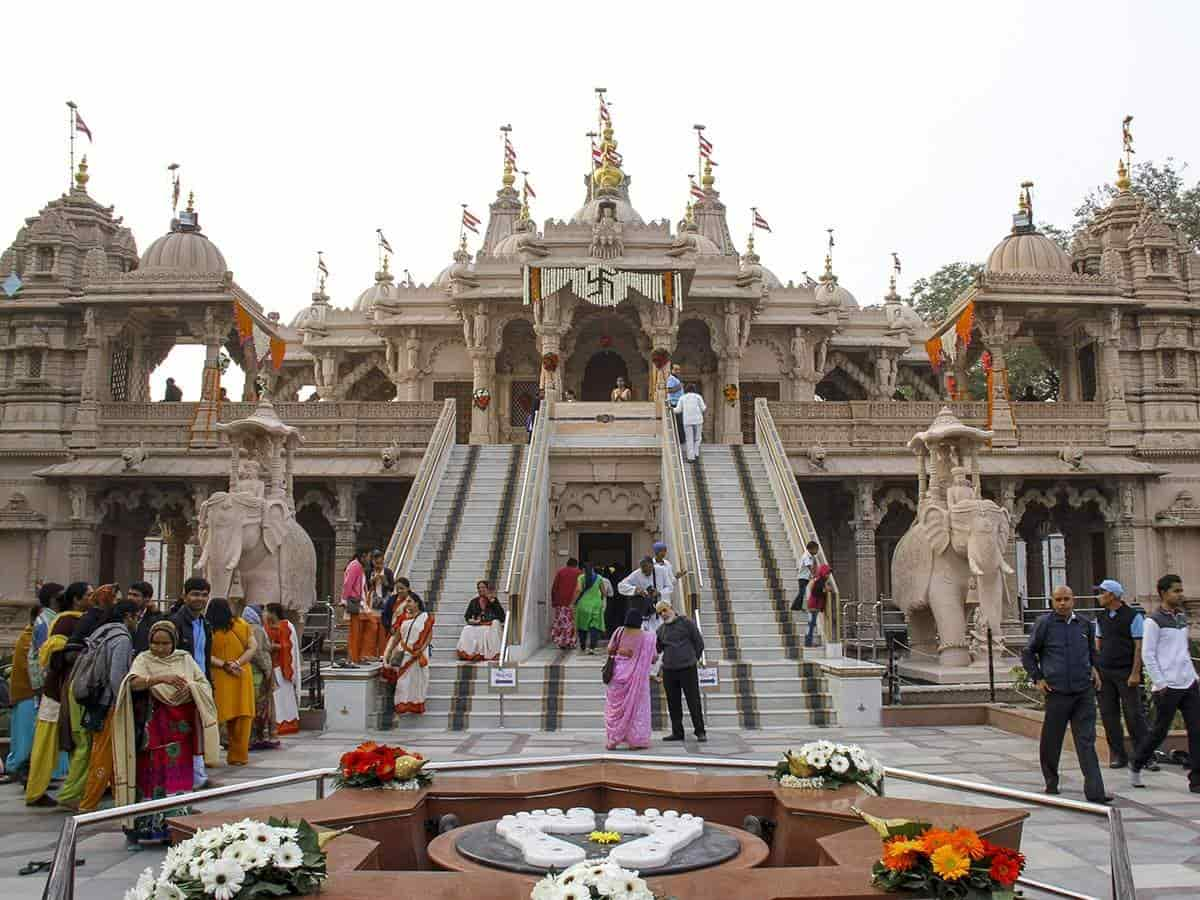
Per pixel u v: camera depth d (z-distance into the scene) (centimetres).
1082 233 3600
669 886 423
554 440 2550
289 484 1980
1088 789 920
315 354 4072
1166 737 1172
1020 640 2109
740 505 2280
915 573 1886
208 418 2878
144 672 831
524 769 625
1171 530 2936
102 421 2931
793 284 4122
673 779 609
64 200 3388
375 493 3055
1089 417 2992
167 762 833
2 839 820
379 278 4406
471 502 2305
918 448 2002
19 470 2986
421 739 1333
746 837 525
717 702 1493
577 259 3231
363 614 1623
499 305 3397
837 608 1730
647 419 2631
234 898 403
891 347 4131
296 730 1392
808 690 1538
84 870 514
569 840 502
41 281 3216
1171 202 4225
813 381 3784
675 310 3216
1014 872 411
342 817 520
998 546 1822
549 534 2442
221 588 1717
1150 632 992
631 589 1672
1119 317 3075
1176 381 3147
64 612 974
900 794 601
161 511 3209
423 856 564
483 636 1645
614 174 3922
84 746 916
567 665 1593
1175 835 806
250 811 525
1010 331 3069
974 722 1480
